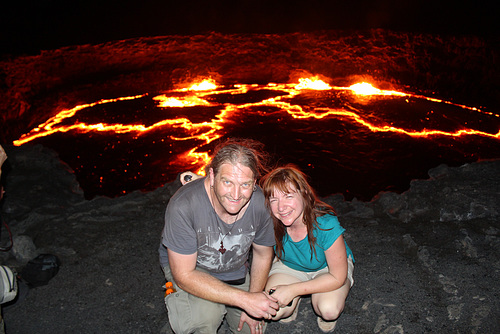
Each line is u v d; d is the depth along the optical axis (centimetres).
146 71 3098
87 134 2434
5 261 409
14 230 466
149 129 2472
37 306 360
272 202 285
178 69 3162
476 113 2497
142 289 376
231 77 3262
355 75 3116
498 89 2534
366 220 465
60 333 335
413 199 479
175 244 273
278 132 2392
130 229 461
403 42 2925
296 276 326
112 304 362
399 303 345
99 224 473
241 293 275
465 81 2678
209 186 270
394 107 2661
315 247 303
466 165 535
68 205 536
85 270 399
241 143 266
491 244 392
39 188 570
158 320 346
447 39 2731
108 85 2973
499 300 336
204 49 3189
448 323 324
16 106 2536
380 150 2184
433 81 2836
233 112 2677
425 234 425
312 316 343
